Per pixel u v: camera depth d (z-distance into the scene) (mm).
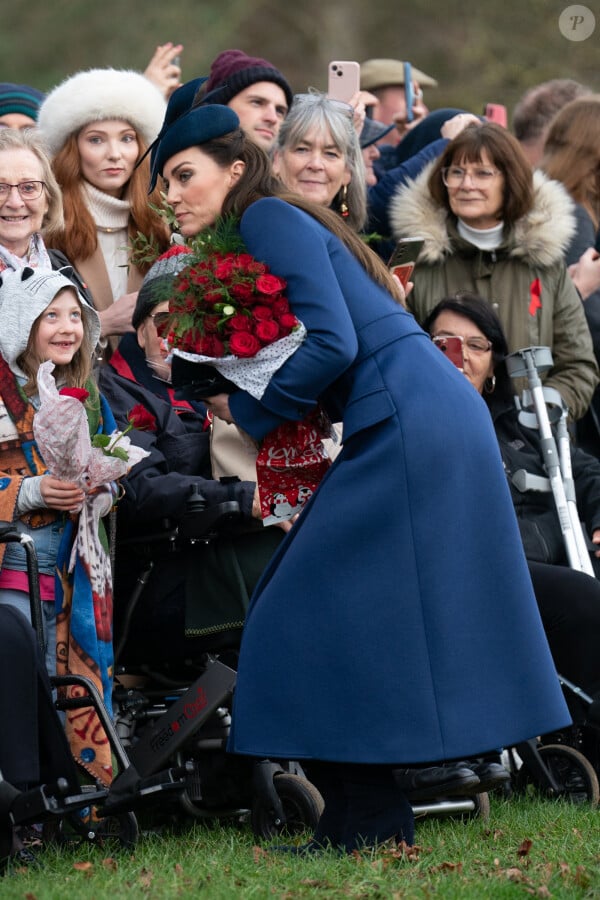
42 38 50406
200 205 13008
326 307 12156
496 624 12180
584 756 16891
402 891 11141
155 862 12633
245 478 15680
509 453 18344
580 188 21906
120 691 15500
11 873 12336
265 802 14492
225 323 12281
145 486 15055
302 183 18125
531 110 24094
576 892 11359
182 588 15320
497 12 51375
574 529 17625
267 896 11031
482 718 11938
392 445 12117
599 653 16797
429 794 15133
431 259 19578
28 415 14422
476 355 18125
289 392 12188
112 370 16672
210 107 13023
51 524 14414
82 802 12742
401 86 25562
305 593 12141
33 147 15812
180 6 52000
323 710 11969
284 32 53188
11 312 14383
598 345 20812
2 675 12672
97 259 18391
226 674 14352
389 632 11953
